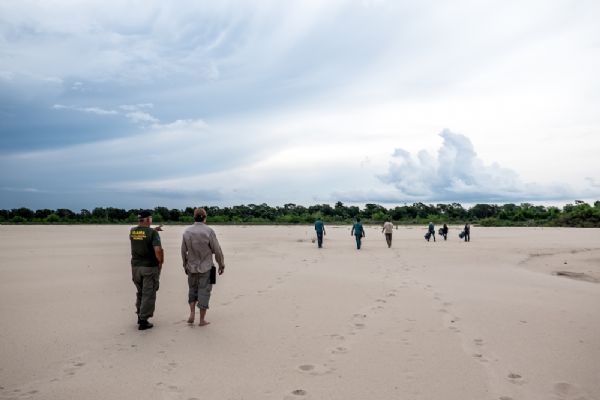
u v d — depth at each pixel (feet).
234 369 16.43
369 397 13.82
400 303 28.71
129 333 21.57
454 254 67.00
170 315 25.59
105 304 28.66
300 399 13.71
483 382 15.01
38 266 49.32
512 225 275.59
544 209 396.37
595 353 18.08
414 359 17.47
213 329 22.29
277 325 23.07
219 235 140.77
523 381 15.08
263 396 13.96
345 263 53.98
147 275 22.36
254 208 518.37
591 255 65.98
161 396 13.96
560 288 35.04
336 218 434.71
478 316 24.88
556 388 14.48
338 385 14.83
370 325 22.97
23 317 24.90
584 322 23.43
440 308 27.09
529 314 25.38
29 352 18.51
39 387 14.71
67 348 19.08
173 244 90.22
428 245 88.84
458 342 19.79
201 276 23.06
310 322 23.67
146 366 16.78
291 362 17.20
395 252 71.10
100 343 19.83
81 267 48.65
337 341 20.07
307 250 75.82
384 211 480.23
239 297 31.09
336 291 33.45
